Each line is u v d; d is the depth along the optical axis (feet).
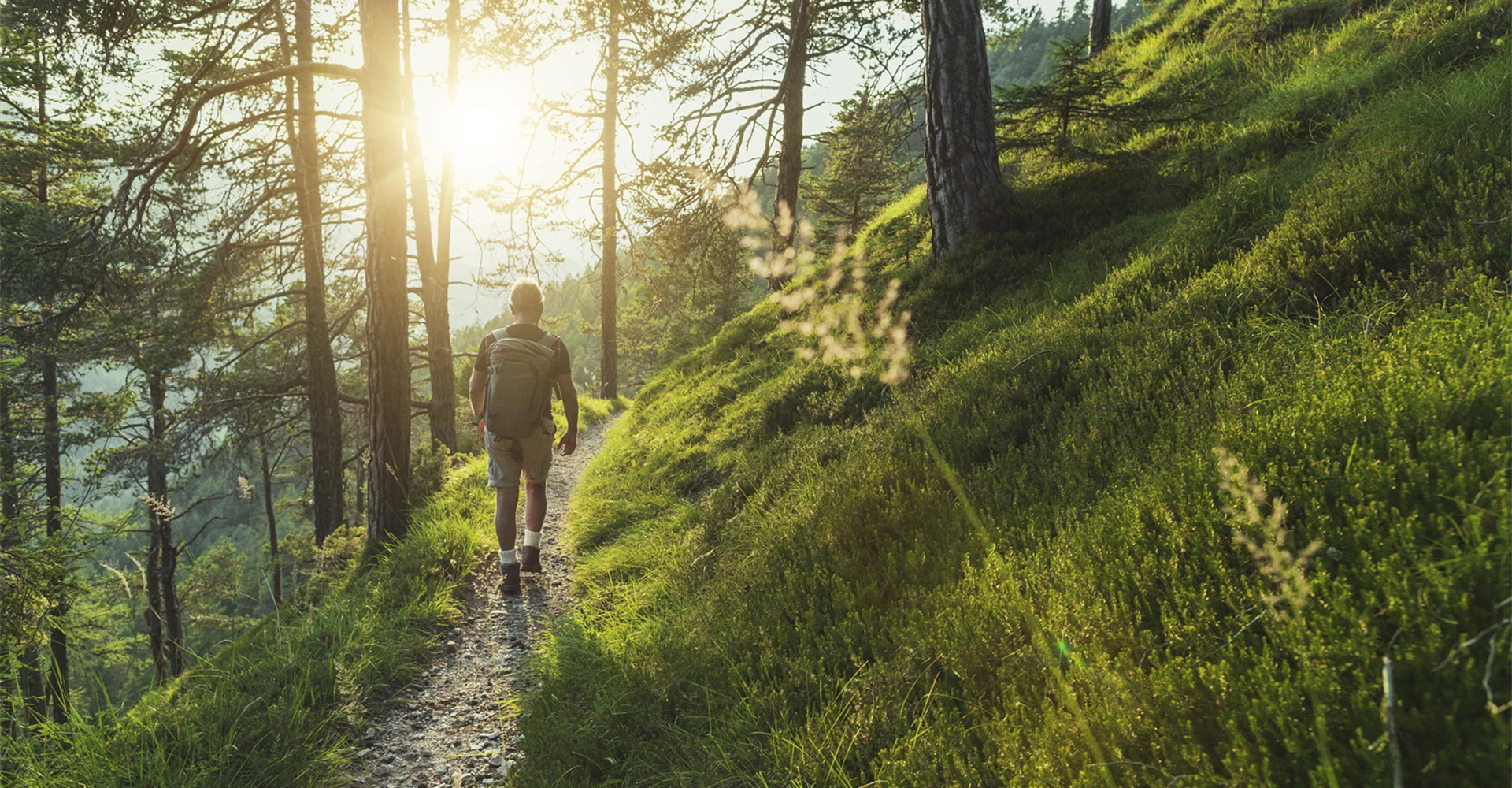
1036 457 10.85
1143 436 9.82
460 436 57.62
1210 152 22.24
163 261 40.22
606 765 8.36
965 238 23.99
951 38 23.90
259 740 9.25
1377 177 12.64
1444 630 4.70
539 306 16.46
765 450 18.98
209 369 49.67
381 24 21.33
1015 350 14.55
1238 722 5.10
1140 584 6.89
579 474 33.14
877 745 6.83
